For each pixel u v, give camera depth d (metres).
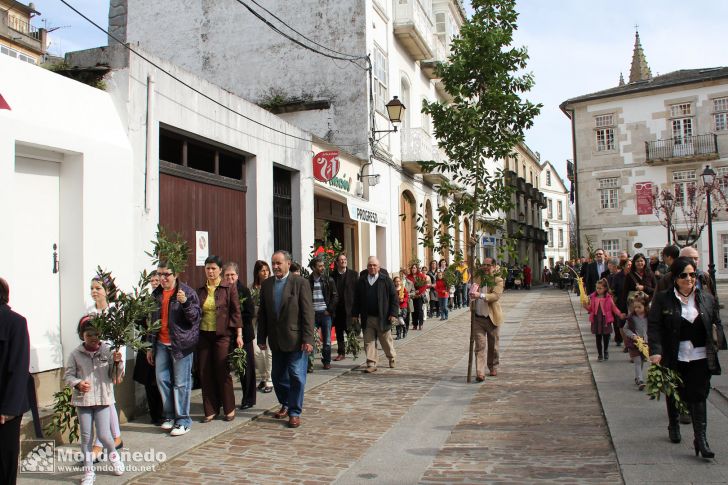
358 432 6.99
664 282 6.43
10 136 6.05
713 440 6.00
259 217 11.46
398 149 21.95
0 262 5.91
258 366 9.22
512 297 32.84
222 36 19.06
